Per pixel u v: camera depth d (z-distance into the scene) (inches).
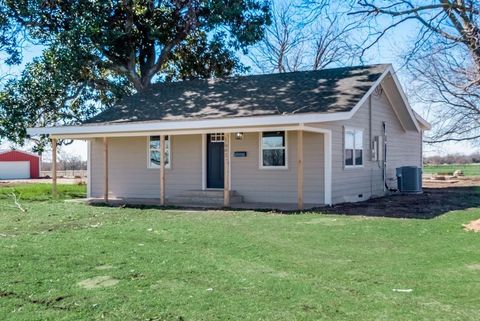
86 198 710.5
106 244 317.1
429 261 261.3
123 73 936.9
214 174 642.8
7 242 327.9
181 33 945.5
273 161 602.2
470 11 367.6
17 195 764.0
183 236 344.5
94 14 852.0
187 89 730.2
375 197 669.3
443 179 1087.6
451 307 184.9
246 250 294.7
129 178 700.7
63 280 228.4
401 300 193.8
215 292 206.7
